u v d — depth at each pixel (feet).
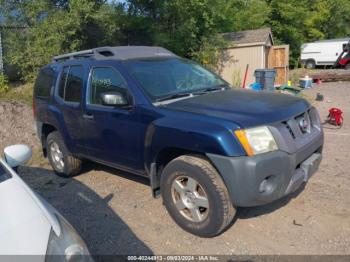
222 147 10.50
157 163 12.84
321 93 50.34
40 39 44.86
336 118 28.07
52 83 17.83
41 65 46.52
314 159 12.43
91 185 17.01
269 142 10.79
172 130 11.62
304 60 99.35
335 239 11.47
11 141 25.39
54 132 18.30
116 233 12.61
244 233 12.06
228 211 11.10
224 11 66.08
